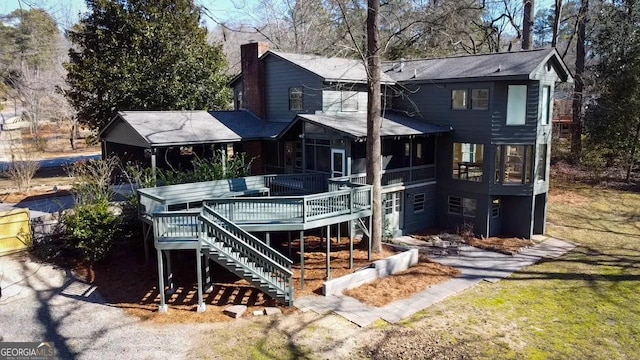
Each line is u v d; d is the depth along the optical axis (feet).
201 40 94.63
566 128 123.24
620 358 33.76
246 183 59.21
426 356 33.58
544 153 65.57
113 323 38.50
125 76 86.48
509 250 59.77
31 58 141.28
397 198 66.69
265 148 75.92
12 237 50.62
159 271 40.52
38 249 51.21
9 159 108.99
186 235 40.65
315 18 115.85
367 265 51.19
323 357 33.12
